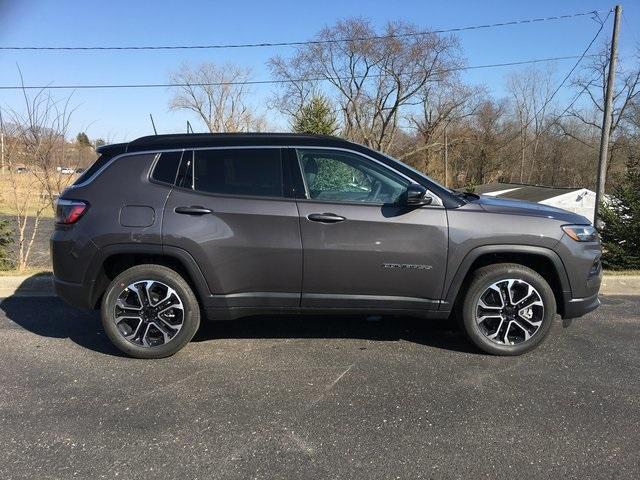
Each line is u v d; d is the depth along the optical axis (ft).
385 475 9.21
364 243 13.69
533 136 206.18
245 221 13.66
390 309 14.19
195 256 13.66
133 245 13.69
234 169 14.01
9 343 15.51
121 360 14.26
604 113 69.62
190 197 13.80
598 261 14.51
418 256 13.76
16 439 10.29
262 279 13.88
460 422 11.05
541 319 14.34
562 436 10.53
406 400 12.01
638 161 44.16
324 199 13.83
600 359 14.53
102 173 14.15
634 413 11.50
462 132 200.44
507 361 14.30
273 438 10.39
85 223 13.79
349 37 170.60
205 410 11.50
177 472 9.25
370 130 180.55
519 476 9.20
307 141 14.24
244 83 159.63
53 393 12.28
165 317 14.20
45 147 30.81
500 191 143.54
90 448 9.99
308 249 13.69
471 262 13.85
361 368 13.76
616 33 67.51
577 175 190.49
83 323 17.37
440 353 14.83
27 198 31.48
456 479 9.11
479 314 14.44
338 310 14.16
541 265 14.66
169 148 14.21
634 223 34.81
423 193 13.34
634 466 9.52
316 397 12.13
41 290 21.63
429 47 172.35
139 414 11.30
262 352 14.84
